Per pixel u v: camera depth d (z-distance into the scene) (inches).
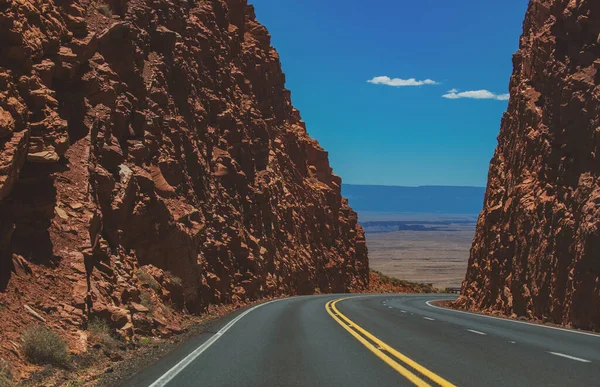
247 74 2130.9
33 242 510.9
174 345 550.9
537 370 371.9
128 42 907.4
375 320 802.2
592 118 954.1
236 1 2155.5
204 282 1039.0
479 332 633.0
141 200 811.4
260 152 1931.6
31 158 518.6
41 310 445.1
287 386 330.0
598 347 502.6
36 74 578.6
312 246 2551.7
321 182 3019.2
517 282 1175.0
